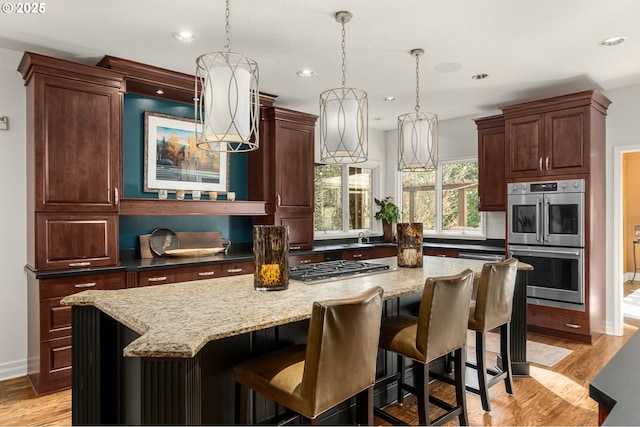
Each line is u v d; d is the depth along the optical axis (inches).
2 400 107.4
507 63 135.0
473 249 182.1
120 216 148.6
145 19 103.5
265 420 74.7
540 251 160.6
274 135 174.4
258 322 58.1
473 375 123.0
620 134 161.0
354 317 59.3
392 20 104.9
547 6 97.4
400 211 244.5
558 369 127.2
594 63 135.2
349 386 60.7
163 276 132.3
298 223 183.5
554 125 157.5
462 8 98.6
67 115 118.3
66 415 99.3
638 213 290.0
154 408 47.7
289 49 123.5
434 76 148.4
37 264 113.5
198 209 151.8
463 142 214.1
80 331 70.2
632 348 46.8
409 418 97.0
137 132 152.2
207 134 75.3
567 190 153.5
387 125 233.8
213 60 95.7
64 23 105.3
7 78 122.2
